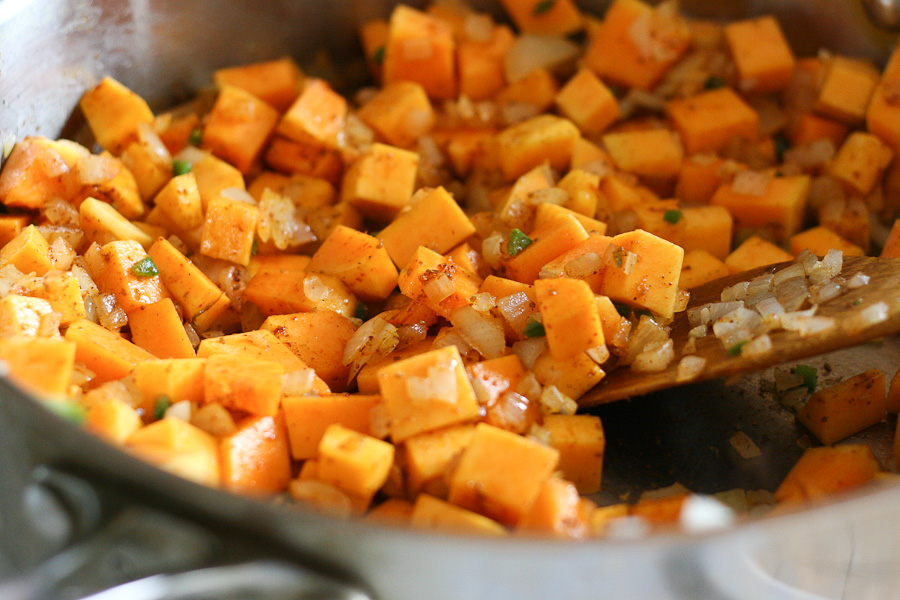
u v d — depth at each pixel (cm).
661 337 26
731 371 25
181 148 32
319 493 24
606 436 27
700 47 35
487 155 33
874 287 25
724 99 33
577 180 31
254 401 25
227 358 25
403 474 25
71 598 21
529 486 23
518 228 30
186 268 28
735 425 27
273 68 33
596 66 34
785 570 22
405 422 24
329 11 34
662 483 26
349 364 27
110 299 27
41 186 29
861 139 32
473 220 30
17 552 22
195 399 25
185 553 21
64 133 30
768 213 31
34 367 23
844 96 33
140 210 30
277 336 27
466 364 26
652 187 33
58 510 21
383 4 35
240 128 32
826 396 27
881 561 23
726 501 26
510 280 27
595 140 34
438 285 27
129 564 21
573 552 20
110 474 21
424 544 20
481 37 35
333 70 35
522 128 32
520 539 20
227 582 21
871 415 27
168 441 23
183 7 31
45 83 29
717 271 30
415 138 33
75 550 20
